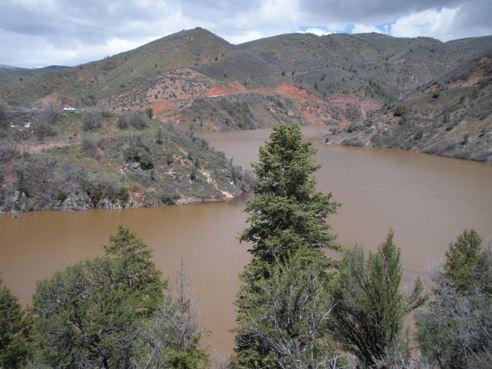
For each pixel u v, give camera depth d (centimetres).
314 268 1339
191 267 3116
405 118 11631
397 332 1252
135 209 4988
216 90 18712
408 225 4122
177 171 5669
